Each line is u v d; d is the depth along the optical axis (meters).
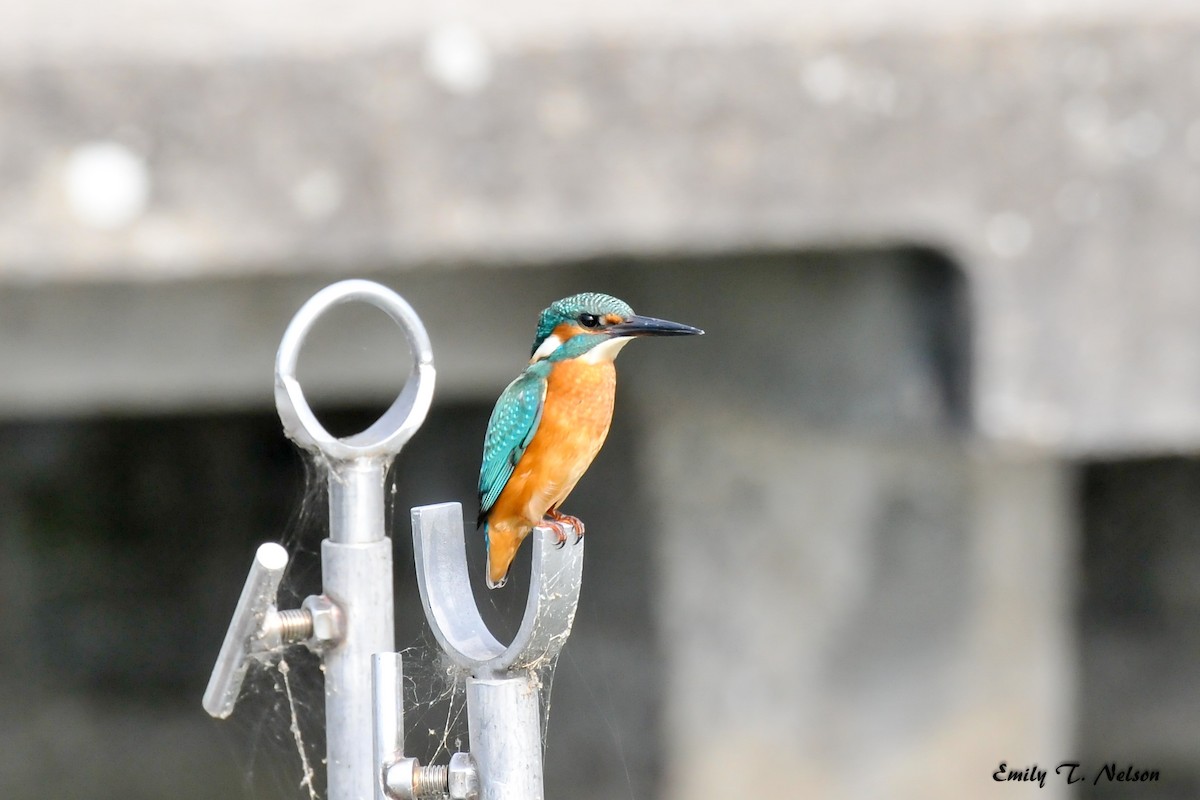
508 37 9.09
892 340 10.07
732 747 11.12
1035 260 9.37
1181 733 15.95
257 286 10.18
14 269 9.03
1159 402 9.48
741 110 9.20
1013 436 9.53
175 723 15.80
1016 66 9.22
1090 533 16.45
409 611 13.16
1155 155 9.27
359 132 9.06
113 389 10.41
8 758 15.53
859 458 10.75
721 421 10.88
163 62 8.93
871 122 9.24
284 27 9.19
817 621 10.91
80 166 8.95
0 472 16.25
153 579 16.45
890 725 10.87
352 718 4.58
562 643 4.28
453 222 9.17
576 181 9.20
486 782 4.24
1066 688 10.88
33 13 9.52
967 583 10.72
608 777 12.41
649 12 9.37
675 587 11.12
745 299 10.45
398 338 10.57
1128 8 9.25
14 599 16.16
